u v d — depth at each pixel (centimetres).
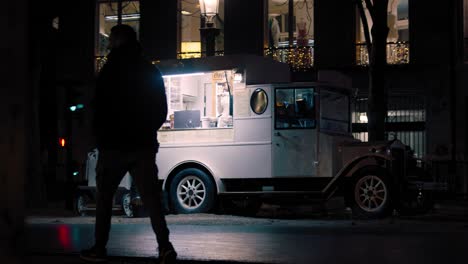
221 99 1421
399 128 2300
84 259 564
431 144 2256
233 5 2475
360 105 2320
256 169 1319
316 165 1282
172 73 1412
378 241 795
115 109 549
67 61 2569
